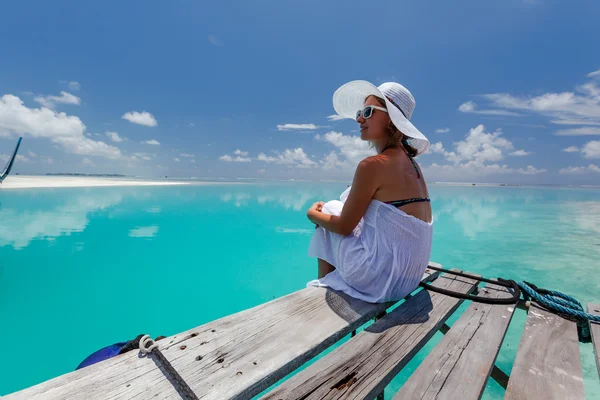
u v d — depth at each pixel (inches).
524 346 55.6
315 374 42.8
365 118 66.6
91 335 118.5
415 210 61.1
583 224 361.1
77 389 35.3
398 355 47.7
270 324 53.0
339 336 52.4
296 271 194.9
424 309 64.1
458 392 41.0
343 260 65.6
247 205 533.6
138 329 124.0
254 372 40.6
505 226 347.3
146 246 241.0
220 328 50.8
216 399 35.9
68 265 190.2
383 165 58.7
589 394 83.4
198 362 42.1
